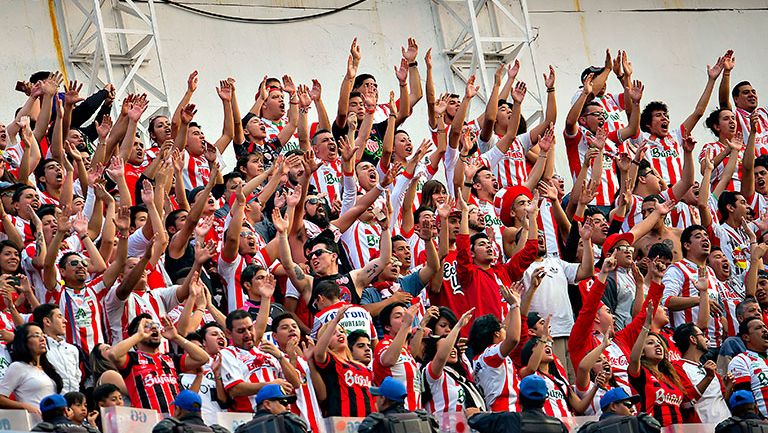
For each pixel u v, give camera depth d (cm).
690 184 4794
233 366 3294
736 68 6500
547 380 3622
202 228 3600
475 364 3588
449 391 3444
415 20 6000
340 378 3303
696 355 3994
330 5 5875
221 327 3503
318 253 3766
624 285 4222
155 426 2805
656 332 3925
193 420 2845
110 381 3130
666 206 4450
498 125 4947
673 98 6334
